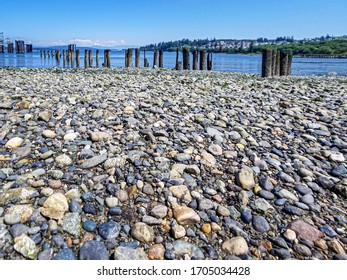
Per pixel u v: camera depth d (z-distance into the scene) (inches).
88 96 211.5
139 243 78.9
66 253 73.4
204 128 161.6
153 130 149.9
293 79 538.0
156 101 207.8
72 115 164.7
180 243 79.4
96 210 89.4
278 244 81.4
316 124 181.6
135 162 115.1
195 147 135.5
